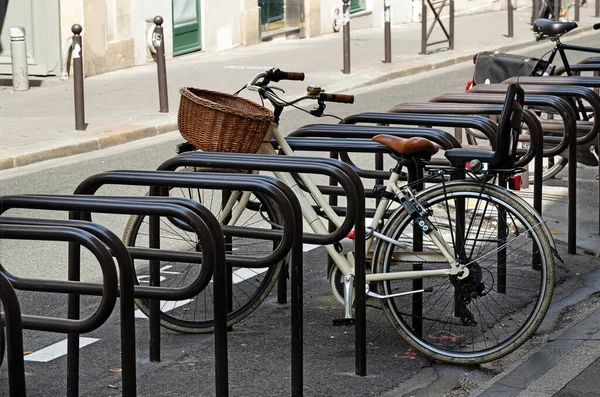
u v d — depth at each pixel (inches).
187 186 165.8
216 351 152.7
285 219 163.6
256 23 776.3
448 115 223.0
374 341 203.5
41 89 574.2
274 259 167.2
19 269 257.4
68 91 566.6
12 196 149.9
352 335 207.5
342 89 588.7
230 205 209.9
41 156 406.3
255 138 192.7
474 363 188.7
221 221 210.7
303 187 209.8
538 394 169.5
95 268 260.1
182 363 193.5
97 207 146.7
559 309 222.1
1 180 368.2
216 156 180.1
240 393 177.8
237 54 722.2
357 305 183.2
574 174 257.6
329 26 853.8
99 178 170.2
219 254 150.3
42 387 181.8
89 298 234.4
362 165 384.2
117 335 209.9
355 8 891.4
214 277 151.0
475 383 183.8
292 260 166.6
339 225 194.2
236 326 214.1
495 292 221.0
